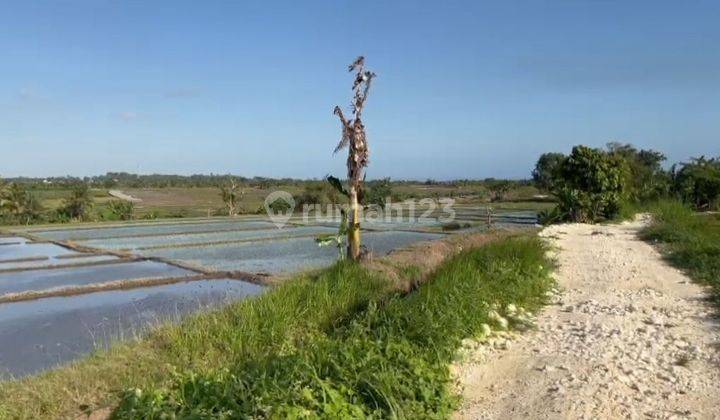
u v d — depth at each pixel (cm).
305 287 926
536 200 6475
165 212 5425
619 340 752
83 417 503
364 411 502
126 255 2369
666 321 852
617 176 2425
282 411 459
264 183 9131
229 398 479
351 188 1212
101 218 4816
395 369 571
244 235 3350
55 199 6675
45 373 646
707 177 3275
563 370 644
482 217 4341
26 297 1505
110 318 1278
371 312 741
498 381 627
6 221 4391
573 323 848
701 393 580
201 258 2319
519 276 1055
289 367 543
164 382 562
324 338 700
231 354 683
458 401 567
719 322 843
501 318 827
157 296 1520
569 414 530
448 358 651
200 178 10975
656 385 601
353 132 1196
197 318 796
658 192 3256
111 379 593
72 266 2145
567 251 1519
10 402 538
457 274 954
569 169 2488
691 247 1442
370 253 1270
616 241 1720
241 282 1716
